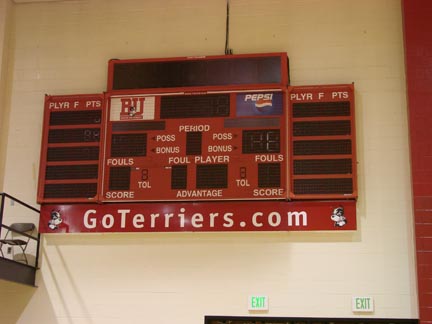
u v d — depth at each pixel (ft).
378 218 25.86
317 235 25.93
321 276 25.55
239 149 26.50
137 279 26.55
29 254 27.40
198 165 26.61
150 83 27.86
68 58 29.66
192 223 26.48
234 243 26.32
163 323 25.98
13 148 28.76
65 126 27.91
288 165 26.03
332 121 26.32
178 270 26.40
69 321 26.48
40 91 29.37
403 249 25.49
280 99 26.81
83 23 30.04
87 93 29.12
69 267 27.02
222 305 25.81
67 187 27.25
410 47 27.07
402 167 26.35
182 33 29.32
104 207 27.14
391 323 24.85
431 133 25.98
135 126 27.43
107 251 26.99
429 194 25.40
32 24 30.27
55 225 27.22
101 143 27.43
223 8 29.32
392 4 28.27
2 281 27.25
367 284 25.29
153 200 26.58
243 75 27.35
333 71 27.78
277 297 25.59
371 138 26.78
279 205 26.11
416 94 26.50
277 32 28.66
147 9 29.84
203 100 27.30
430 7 27.37
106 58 29.48
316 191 25.70
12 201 28.12
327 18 28.50
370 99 27.22
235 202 26.43
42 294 26.89
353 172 25.71
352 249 25.64
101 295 26.58
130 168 27.02
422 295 24.54
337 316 25.12
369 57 27.76
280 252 25.98
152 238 26.84
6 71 29.71
